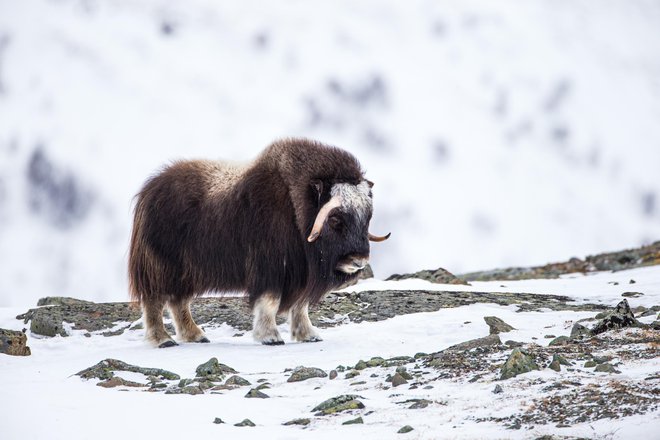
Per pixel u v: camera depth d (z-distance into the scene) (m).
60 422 30.67
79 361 46.47
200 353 47.03
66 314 58.97
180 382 38.31
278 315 51.75
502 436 26.62
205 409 32.62
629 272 76.94
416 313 54.84
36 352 53.00
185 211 51.84
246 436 28.69
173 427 30.08
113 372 40.62
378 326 52.41
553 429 26.89
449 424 28.56
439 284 68.56
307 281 49.25
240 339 53.78
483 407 29.92
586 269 94.62
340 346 46.59
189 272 52.06
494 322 47.16
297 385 36.78
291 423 30.38
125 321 58.81
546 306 56.53
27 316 60.22
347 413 31.11
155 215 52.53
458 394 31.95
